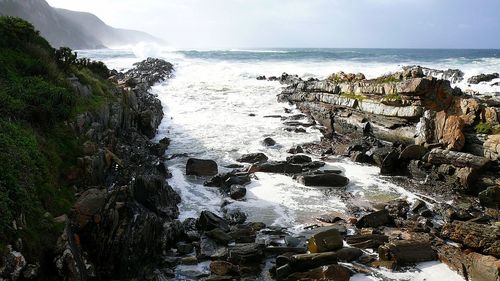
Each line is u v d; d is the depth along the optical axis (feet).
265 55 243.40
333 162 74.69
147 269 36.86
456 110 75.46
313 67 177.78
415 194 60.18
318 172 65.41
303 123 100.73
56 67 60.18
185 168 67.51
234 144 82.94
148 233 37.78
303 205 54.39
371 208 53.72
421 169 67.46
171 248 41.24
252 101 122.52
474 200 59.00
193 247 41.55
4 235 27.32
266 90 135.74
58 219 33.63
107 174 51.31
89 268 33.60
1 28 57.62
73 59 70.38
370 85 92.48
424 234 45.88
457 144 66.28
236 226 46.32
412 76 87.76
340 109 98.43
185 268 37.81
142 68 157.89
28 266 27.94
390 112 82.84
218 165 69.51
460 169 62.54
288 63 196.24
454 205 56.39
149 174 51.60
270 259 39.73
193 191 57.93
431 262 40.09
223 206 52.85
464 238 42.50
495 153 62.18
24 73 53.01
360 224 48.01
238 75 160.86
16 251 27.53
